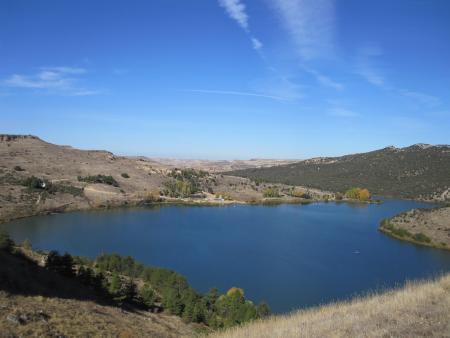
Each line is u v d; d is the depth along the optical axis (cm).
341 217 15400
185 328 3272
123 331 2116
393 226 12406
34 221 12681
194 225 13100
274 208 18188
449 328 1144
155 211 16050
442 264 8812
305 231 12344
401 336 1129
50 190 16062
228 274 7750
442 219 11969
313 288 7019
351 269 8250
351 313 1552
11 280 2547
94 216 14175
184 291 5000
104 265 6225
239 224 13475
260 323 1825
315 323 1490
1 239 3775
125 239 10644
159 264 8338
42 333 1662
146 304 4100
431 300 1486
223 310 4588
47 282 3067
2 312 1777
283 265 8456
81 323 2006
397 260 9094
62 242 10031
